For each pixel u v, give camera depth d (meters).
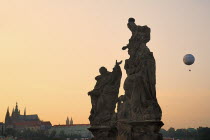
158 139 27.56
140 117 28.58
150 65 29.88
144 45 30.94
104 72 39.94
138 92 29.28
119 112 30.42
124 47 31.98
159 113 28.59
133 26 32.19
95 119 38.03
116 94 39.06
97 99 39.06
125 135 28.91
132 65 30.81
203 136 137.00
